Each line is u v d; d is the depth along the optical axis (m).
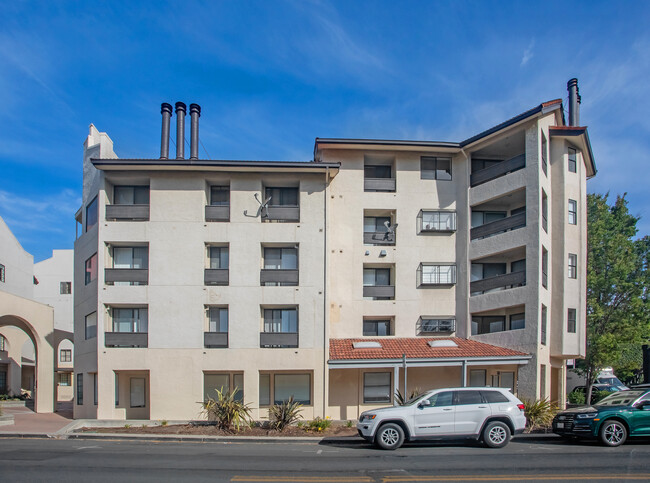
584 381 40.19
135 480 10.83
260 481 10.77
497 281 25.42
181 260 24.36
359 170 27.22
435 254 27.20
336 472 11.71
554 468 12.05
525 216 24.58
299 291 24.45
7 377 38.09
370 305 26.61
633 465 12.39
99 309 23.97
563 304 25.06
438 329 26.69
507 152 27.58
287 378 24.86
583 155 27.58
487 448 15.22
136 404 25.22
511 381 25.81
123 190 25.84
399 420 15.14
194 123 27.38
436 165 27.91
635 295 33.91
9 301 27.66
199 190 24.86
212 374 24.56
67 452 14.60
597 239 34.91
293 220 25.05
